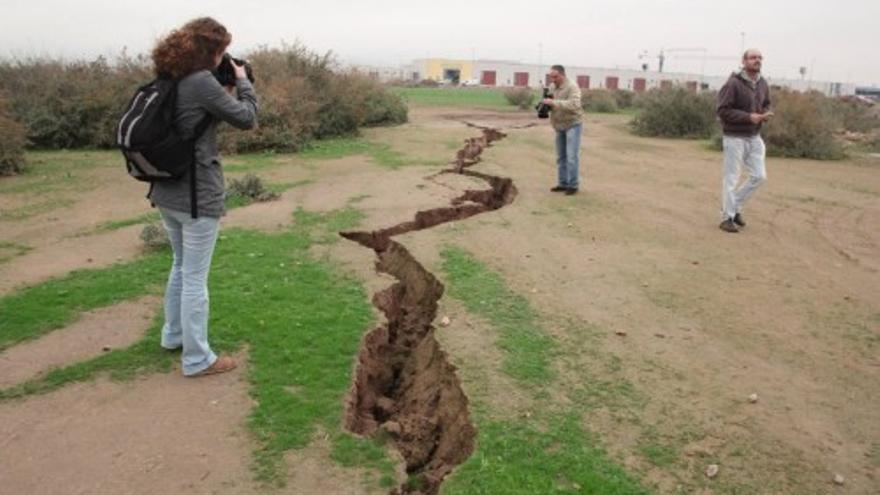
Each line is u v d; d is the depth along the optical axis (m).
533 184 12.22
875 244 8.89
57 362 5.05
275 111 16.25
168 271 7.08
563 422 4.34
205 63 4.36
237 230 8.73
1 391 4.62
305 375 4.87
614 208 10.55
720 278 7.34
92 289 6.52
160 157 4.26
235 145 15.69
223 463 3.86
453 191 11.26
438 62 97.69
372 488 3.70
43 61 18.88
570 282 7.05
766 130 18.41
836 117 25.33
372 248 8.62
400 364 5.79
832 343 5.72
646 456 4.02
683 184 12.95
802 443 4.22
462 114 29.89
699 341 5.69
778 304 6.59
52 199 10.85
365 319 5.88
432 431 4.65
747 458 4.04
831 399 4.78
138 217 9.62
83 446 4.02
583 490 3.67
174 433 4.15
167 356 5.15
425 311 6.66
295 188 11.61
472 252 7.96
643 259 7.93
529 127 23.59
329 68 20.56
